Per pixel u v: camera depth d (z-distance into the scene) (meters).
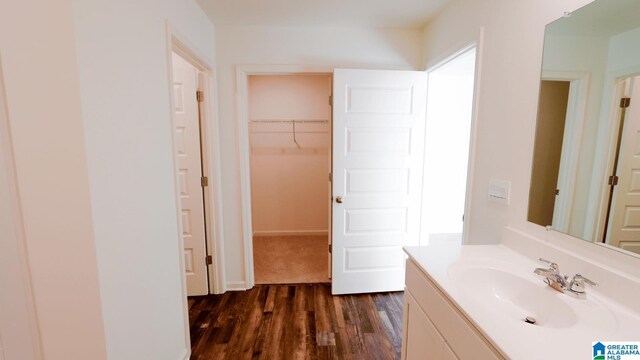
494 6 1.40
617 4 0.88
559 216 1.09
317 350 1.74
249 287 2.48
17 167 0.88
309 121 3.72
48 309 0.95
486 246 1.35
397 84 2.21
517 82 1.26
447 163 2.94
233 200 2.38
